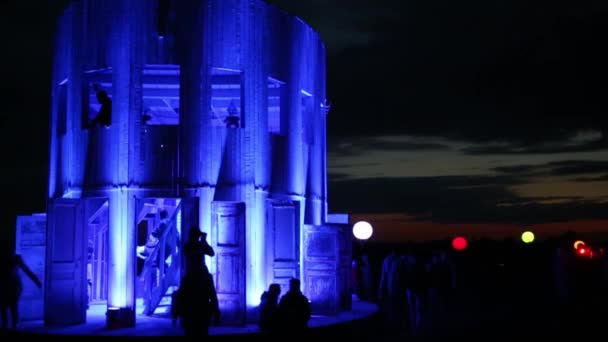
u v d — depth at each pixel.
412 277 18.25
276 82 18.98
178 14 16.61
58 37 18.72
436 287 18.23
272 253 16.98
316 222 19.98
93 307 18.61
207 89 16.53
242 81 16.97
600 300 19.89
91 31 16.89
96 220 19.36
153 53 16.47
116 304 15.79
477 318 21.64
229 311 15.32
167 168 16.38
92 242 19.36
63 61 18.16
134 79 16.34
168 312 16.77
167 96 20.28
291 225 17.06
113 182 16.27
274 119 22.45
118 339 13.56
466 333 17.94
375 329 17.83
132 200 16.16
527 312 23.36
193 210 15.97
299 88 18.83
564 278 18.08
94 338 13.66
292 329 11.34
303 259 17.48
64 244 15.66
